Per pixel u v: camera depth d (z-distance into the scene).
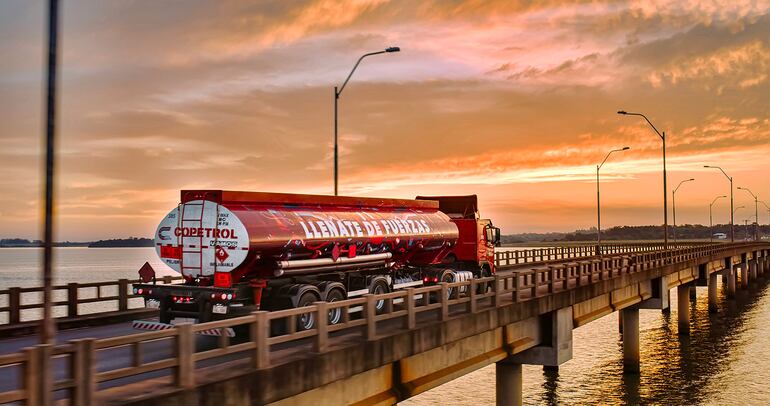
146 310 22.38
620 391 37.12
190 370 10.65
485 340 21.30
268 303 18.20
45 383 8.62
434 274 25.45
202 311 16.84
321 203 20.25
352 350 14.27
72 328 19.78
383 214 22.62
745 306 75.81
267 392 11.95
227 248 17.36
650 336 55.66
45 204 9.03
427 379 17.56
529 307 23.47
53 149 9.16
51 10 9.29
